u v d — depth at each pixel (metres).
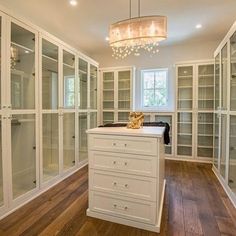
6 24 2.08
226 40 2.77
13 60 2.35
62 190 2.74
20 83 2.47
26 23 2.36
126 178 1.94
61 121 3.18
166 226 1.93
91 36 4.14
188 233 1.82
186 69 4.41
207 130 4.28
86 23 3.50
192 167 3.89
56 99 3.12
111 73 5.08
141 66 4.99
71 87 3.56
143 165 1.88
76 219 2.04
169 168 3.83
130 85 4.87
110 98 5.13
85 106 4.17
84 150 4.08
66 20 3.38
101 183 2.04
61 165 3.16
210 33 3.94
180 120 4.49
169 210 2.23
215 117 3.66
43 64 2.84
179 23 3.46
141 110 4.95
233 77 2.57
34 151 2.60
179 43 4.52
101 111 5.10
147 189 1.87
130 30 2.26
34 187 2.57
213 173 3.52
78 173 3.48
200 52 4.48
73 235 1.78
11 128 2.33
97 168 2.05
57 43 3.03
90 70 4.38
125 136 1.92
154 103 4.99
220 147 3.16
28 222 1.97
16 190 2.45
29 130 2.56
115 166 1.98
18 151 2.46
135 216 1.92
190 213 2.17
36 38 2.55
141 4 2.83
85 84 4.16
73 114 3.62
